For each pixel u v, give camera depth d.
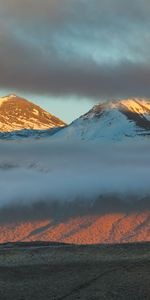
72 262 135.62
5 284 125.44
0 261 139.00
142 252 138.50
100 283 123.44
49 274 130.00
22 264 136.38
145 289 119.25
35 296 120.31
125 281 122.94
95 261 135.00
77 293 120.56
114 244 146.38
